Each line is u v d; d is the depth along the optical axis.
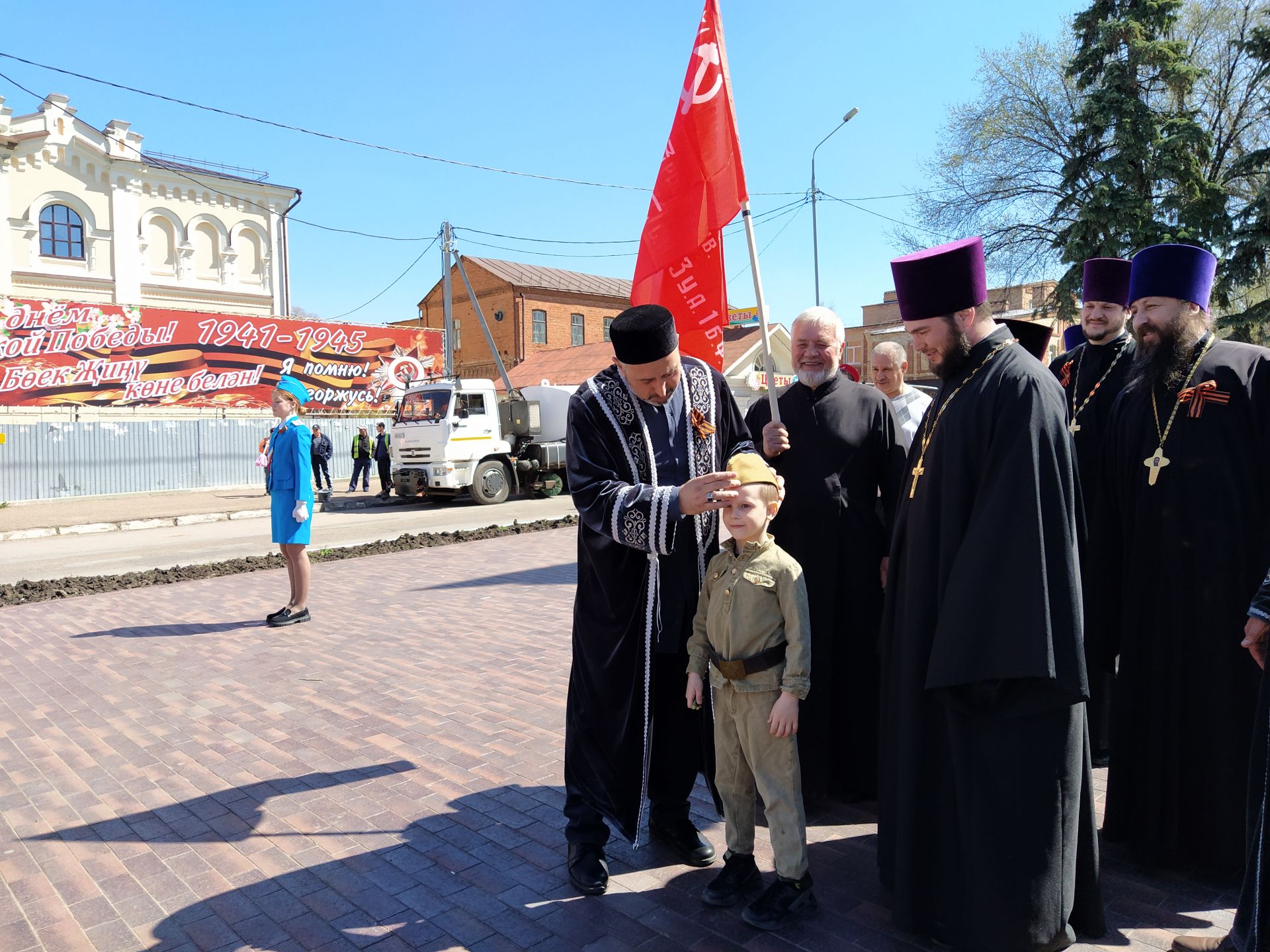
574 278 47.09
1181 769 3.03
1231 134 21.44
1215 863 2.99
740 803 2.91
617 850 3.35
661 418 3.08
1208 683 2.98
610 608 3.05
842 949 2.65
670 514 2.74
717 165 3.42
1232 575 2.96
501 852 3.31
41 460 20.30
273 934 2.79
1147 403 3.21
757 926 2.74
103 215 28.05
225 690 5.40
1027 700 2.34
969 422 2.48
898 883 2.58
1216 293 18.89
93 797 3.90
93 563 11.54
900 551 2.78
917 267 2.63
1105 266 3.85
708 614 2.92
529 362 40.59
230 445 23.53
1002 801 2.39
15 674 5.94
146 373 23.77
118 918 2.90
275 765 4.20
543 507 17.83
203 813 3.71
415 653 6.17
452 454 17.53
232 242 30.73
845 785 3.75
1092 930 2.58
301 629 7.00
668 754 3.21
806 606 2.77
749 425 4.04
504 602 7.91
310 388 26.70
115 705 5.19
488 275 44.03
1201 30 21.81
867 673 3.66
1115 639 3.46
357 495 21.56
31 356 22.02
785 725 2.68
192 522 16.89
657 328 2.79
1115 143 19.22
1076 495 2.47
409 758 4.25
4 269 26.20
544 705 4.96
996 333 2.62
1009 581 2.29
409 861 3.25
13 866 3.29
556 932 2.77
